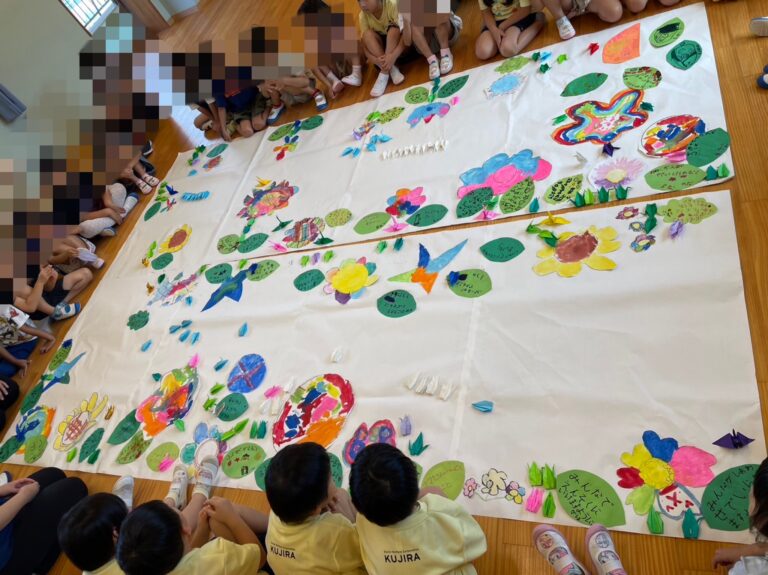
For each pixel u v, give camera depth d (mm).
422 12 2340
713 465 1148
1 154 3055
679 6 2084
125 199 2918
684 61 1891
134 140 3088
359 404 1575
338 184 2285
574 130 1900
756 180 1505
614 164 1735
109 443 1862
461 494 1311
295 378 1726
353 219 2098
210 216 2545
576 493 1220
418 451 1411
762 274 1342
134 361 2092
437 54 2582
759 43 1806
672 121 1749
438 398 1489
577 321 1463
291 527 1145
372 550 1084
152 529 1077
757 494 873
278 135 2768
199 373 1904
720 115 1690
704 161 1611
